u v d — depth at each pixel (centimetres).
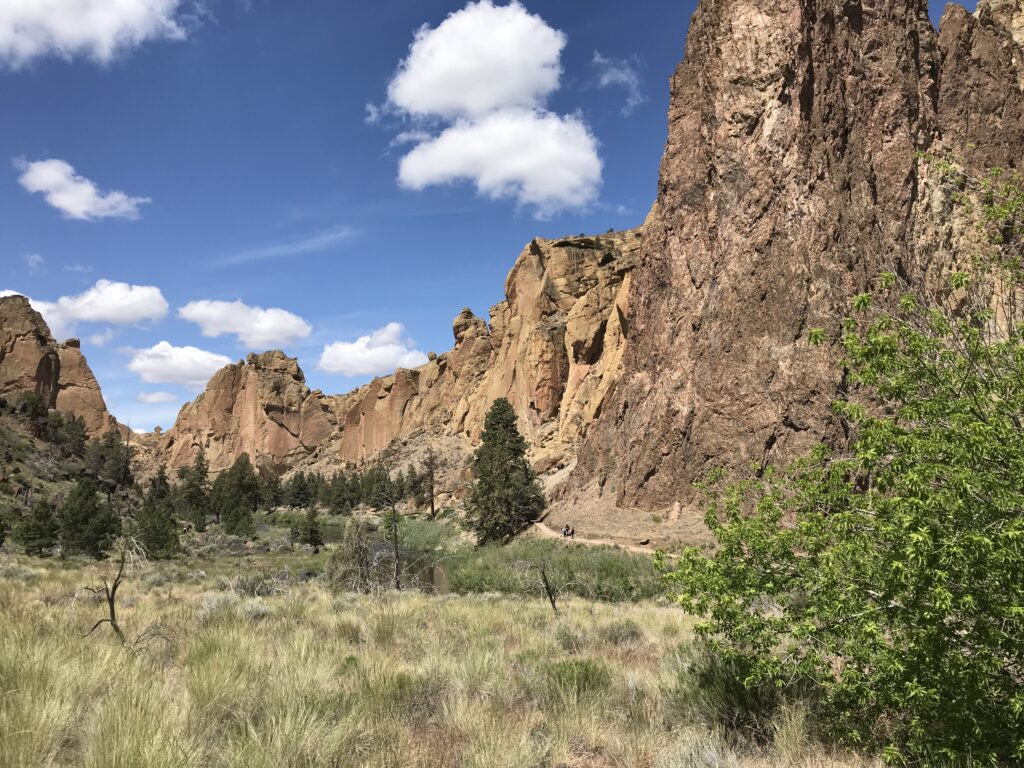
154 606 1342
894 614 518
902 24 4534
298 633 881
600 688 701
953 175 754
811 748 544
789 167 4288
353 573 2353
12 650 590
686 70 5544
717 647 635
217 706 559
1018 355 521
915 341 557
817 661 546
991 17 4897
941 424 537
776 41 4509
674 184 5366
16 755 403
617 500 5006
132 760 391
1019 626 441
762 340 4106
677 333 4891
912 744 491
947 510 479
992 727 474
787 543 605
